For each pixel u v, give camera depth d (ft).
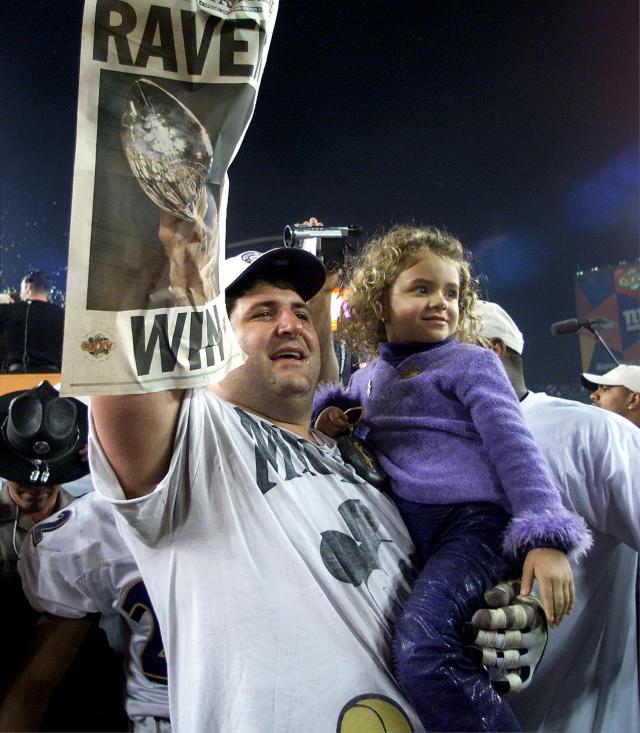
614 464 6.27
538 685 6.14
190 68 3.80
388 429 5.53
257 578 4.40
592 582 6.39
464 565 4.73
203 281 3.97
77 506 5.73
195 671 4.29
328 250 7.09
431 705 4.32
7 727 5.47
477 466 5.11
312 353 5.56
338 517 4.88
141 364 3.76
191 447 4.41
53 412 5.88
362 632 4.52
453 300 5.69
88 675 5.84
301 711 4.18
